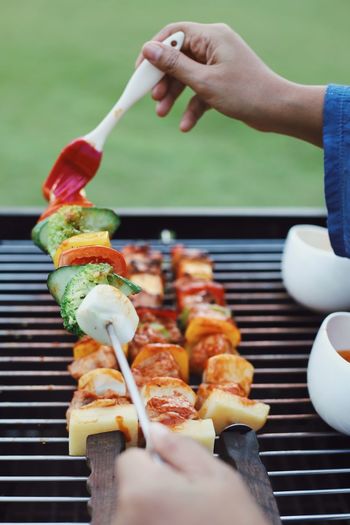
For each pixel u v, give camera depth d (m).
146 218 2.44
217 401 1.55
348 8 8.70
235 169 4.94
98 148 1.71
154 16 7.99
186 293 2.00
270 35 7.62
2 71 6.21
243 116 1.74
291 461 1.92
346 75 6.55
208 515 0.85
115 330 1.31
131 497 0.87
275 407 1.92
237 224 2.48
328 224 1.69
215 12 8.30
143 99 5.96
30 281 2.42
